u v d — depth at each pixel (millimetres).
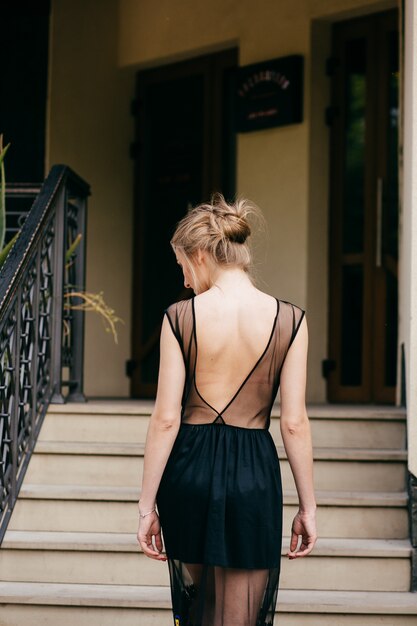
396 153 6797
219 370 2840
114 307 7824
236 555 2756
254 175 7156
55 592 4098
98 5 7742
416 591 4203
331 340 6996
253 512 2768
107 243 7773
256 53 7152
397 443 4949
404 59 5711
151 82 7945
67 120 7465
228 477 2777
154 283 7914
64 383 5469
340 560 4242
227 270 2930
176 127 7840
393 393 6746
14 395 4516
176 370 2848
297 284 6902
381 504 4469
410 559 4223
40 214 4930
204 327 2846
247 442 2822
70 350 5625
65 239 5301
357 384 6895
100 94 7742
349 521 4488
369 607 3936
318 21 6957
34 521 4574
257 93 7090
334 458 4742
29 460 4766
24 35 7406
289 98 6906
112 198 7820
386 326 6801
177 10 7613
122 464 4828
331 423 4992
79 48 7562
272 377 2871
